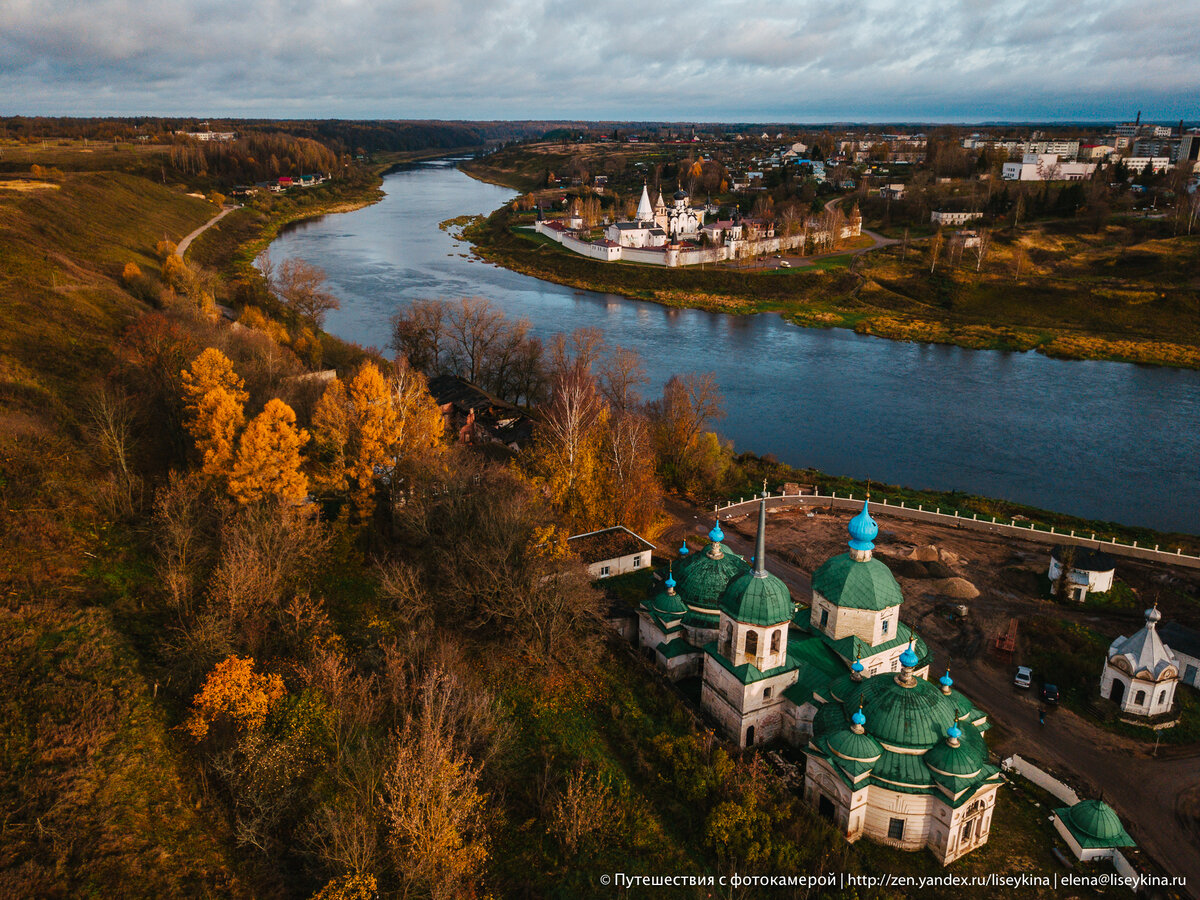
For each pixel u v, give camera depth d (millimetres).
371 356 142250
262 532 67688
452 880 44438
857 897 49875
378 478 87812
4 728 50094
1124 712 70500
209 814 47969
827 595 66375
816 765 57406
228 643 57812
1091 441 144125
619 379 129500
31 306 118875
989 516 109125
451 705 56312
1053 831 57969
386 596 70562
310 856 45469
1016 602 88125
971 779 52906
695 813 55656
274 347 124312
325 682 55750
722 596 64250
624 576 88938
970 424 152750
